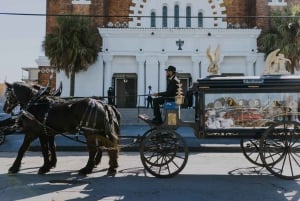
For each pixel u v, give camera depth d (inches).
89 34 1234.0
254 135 441.4
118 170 483.2
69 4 1316.4
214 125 440.8
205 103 441.1
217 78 440.1
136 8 1386.6
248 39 1296.8
